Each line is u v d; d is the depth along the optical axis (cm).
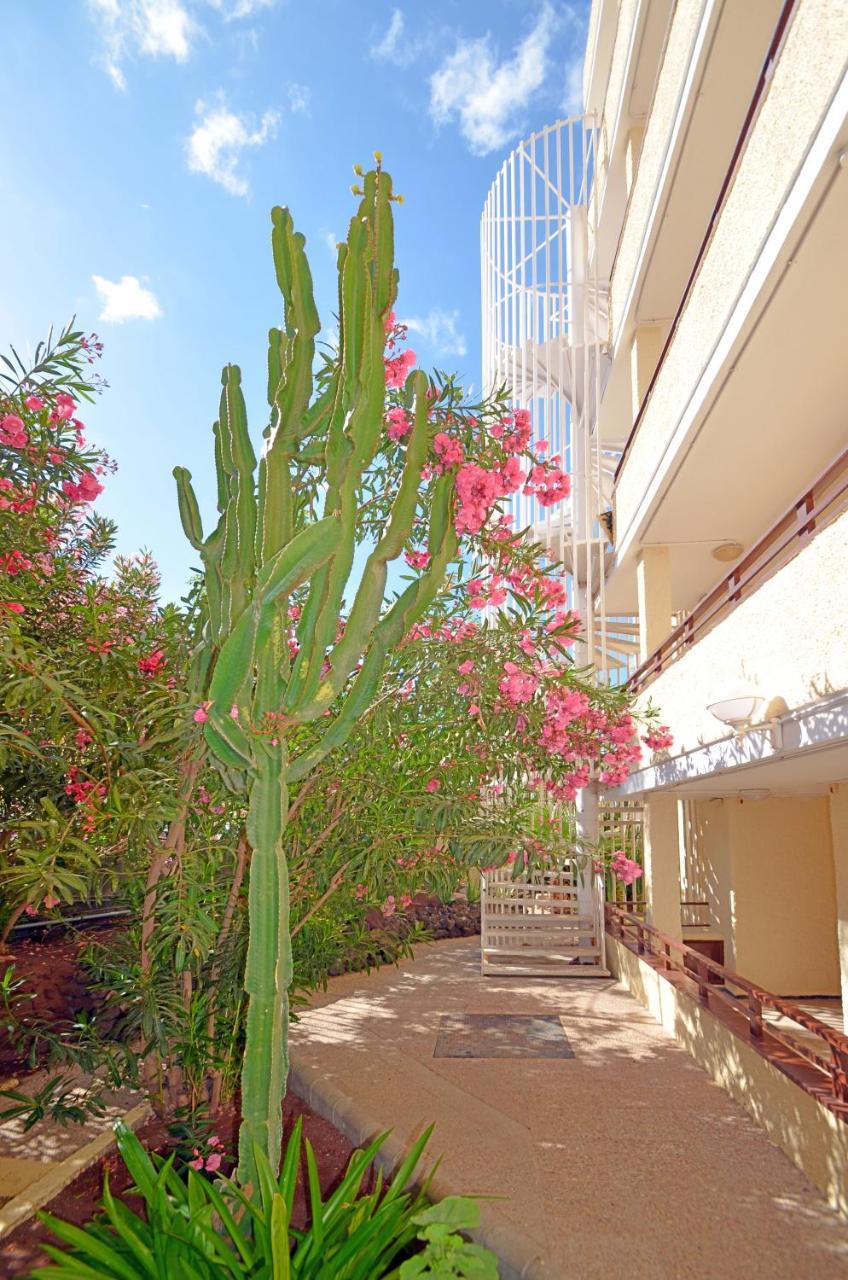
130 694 446
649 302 1059
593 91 1384
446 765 536
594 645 1243
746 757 532
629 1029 829
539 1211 436
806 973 989
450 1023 845
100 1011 525
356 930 643
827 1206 449
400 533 379
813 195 443
